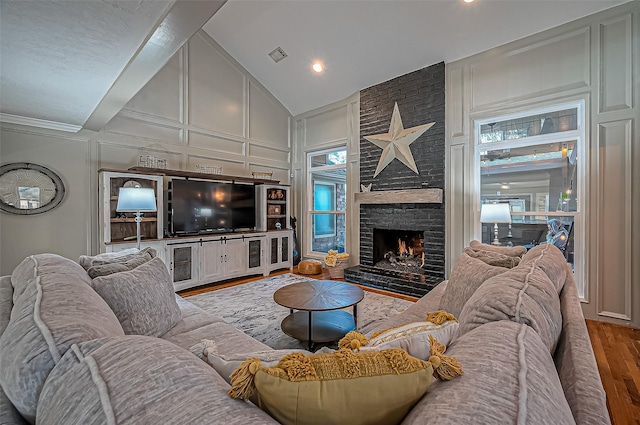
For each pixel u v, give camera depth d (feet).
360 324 8.78
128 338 2.33
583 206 10.11
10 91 8.18
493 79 11.80
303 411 1.84
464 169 12.51
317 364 1.99
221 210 15.10
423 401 1.85
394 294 12.72
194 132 15.33
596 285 9.84
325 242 18.60
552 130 10.83
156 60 6.63
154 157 13.25
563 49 10.35
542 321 2.87
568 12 9.99
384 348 2.61
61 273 4.11
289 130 19.90
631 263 9.30
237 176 16.96
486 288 3.53
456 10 10.85
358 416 1.87
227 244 14.52
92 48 6.15
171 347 2.26
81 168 11.95
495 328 2.58
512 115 11.50
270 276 15.97
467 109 12.41
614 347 7.93
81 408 1.74
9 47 6.02
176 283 12.71
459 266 6.41
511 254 7.51
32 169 10.91
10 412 2.19
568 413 1.72
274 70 16.83
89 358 2.09
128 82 7.63
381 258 15.72
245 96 17.51
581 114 10.21
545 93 10.69
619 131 9.46
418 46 12.62
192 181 13.99
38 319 2.57
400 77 14.24
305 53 14.85
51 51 6.21
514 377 1.81
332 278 15.39
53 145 11.35
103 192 11.55
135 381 1.84
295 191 19.88
